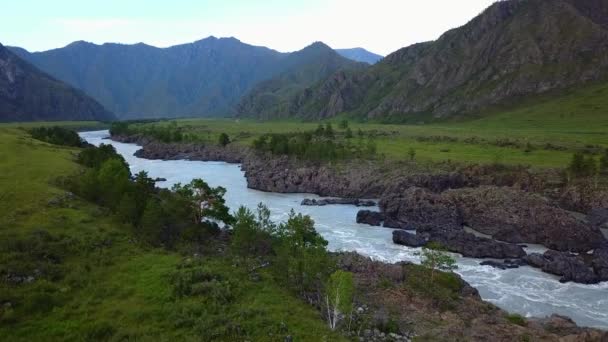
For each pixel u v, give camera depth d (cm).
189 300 3681
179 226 6147
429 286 5319
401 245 7900
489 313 4753
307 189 13025
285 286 4581
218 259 5238
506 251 7444
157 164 17938
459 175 12162
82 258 4447
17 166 8231
